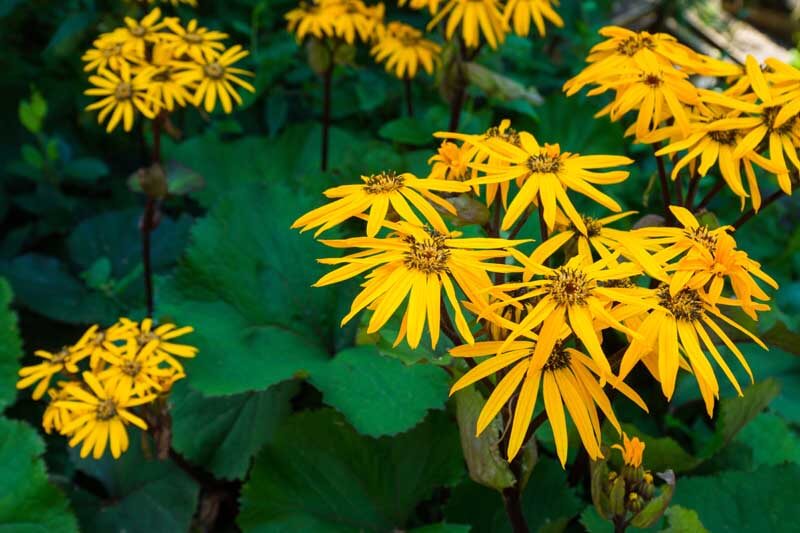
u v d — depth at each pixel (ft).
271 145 3.72
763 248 3.38
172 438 2.44
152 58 2.64
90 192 3.90
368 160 3.11
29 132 3.92
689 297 1.53
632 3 5.25
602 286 1.63
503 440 1.75
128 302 3.13
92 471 2.60
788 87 1.83
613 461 2.27
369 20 3.11
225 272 2.57
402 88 3.93
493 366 1.51
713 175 3.36
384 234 2.64
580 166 1.73
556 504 2.32
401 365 2.38
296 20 3.17
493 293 1.50
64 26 3.33
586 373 1.53
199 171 3.63
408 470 2.39
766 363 2.77
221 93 2.58
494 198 1.87
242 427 2.49
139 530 2.46
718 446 2.42
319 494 2.34
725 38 5.15
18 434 2.45
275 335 2.53
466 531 2.23
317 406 2.68
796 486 2.21
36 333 3.18
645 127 1.93
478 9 2.72
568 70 4.19
